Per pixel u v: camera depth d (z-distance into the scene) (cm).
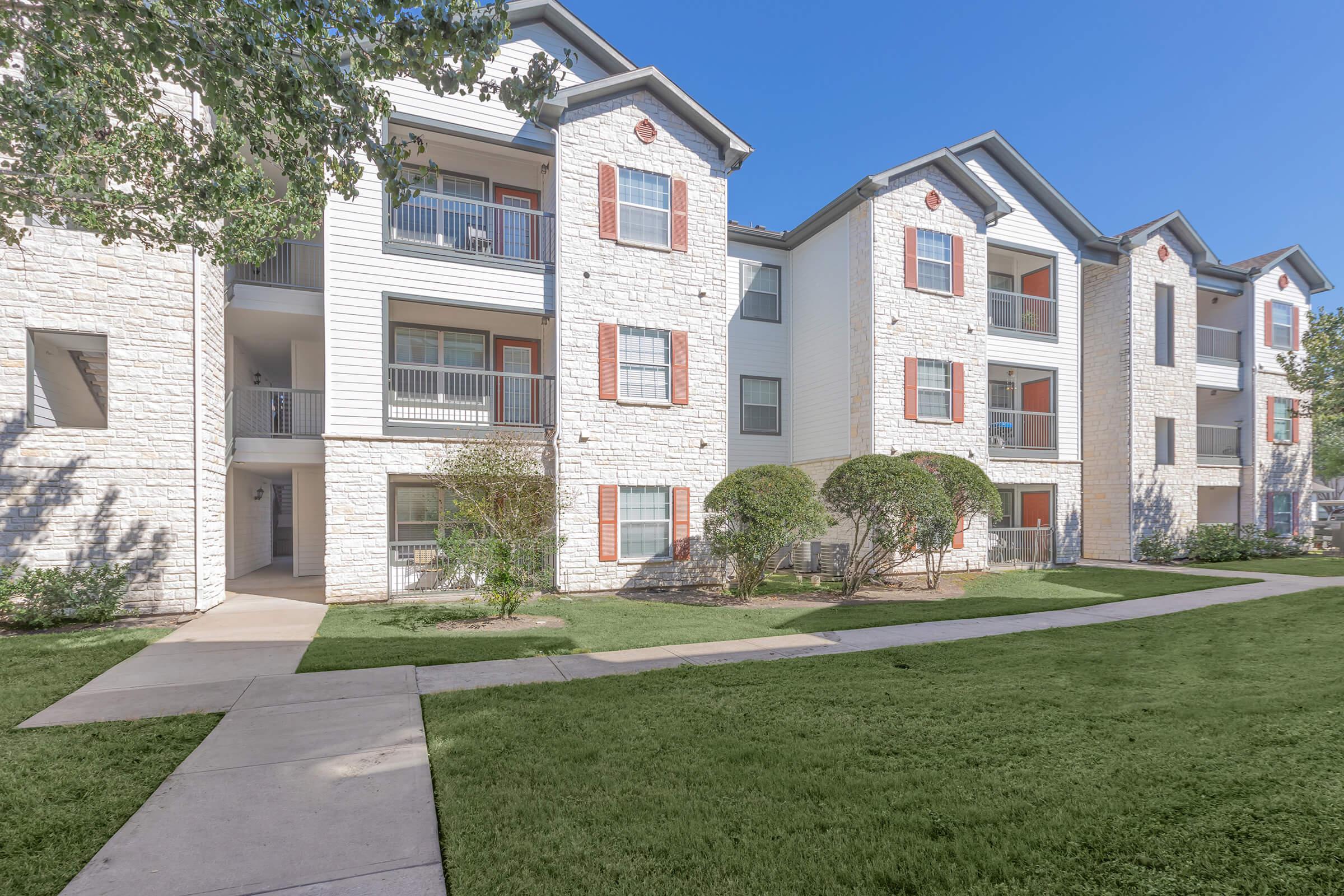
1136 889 300
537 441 1266
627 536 1412
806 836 347
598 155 1406
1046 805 380
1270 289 2284
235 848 335
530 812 370
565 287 1366
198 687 639
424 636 892
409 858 327
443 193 1446
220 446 1212
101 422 1246
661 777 420
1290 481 2308
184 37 515
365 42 1126
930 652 791
